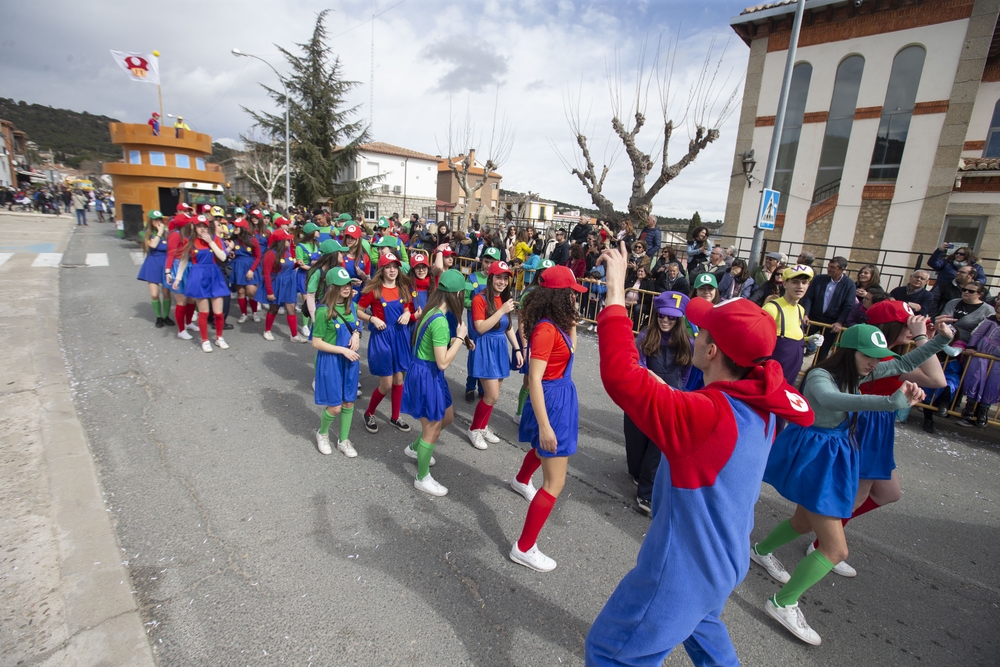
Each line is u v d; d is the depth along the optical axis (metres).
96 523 3.20
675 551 1.65
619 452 4.81
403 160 51.09
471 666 2.40
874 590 3.14
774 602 2.80
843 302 6.56
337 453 4.41
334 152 34.97
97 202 32.31
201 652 2.37
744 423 1.59
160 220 7.84
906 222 12.16
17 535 3.02
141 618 2.54
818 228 13.39
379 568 3.02
